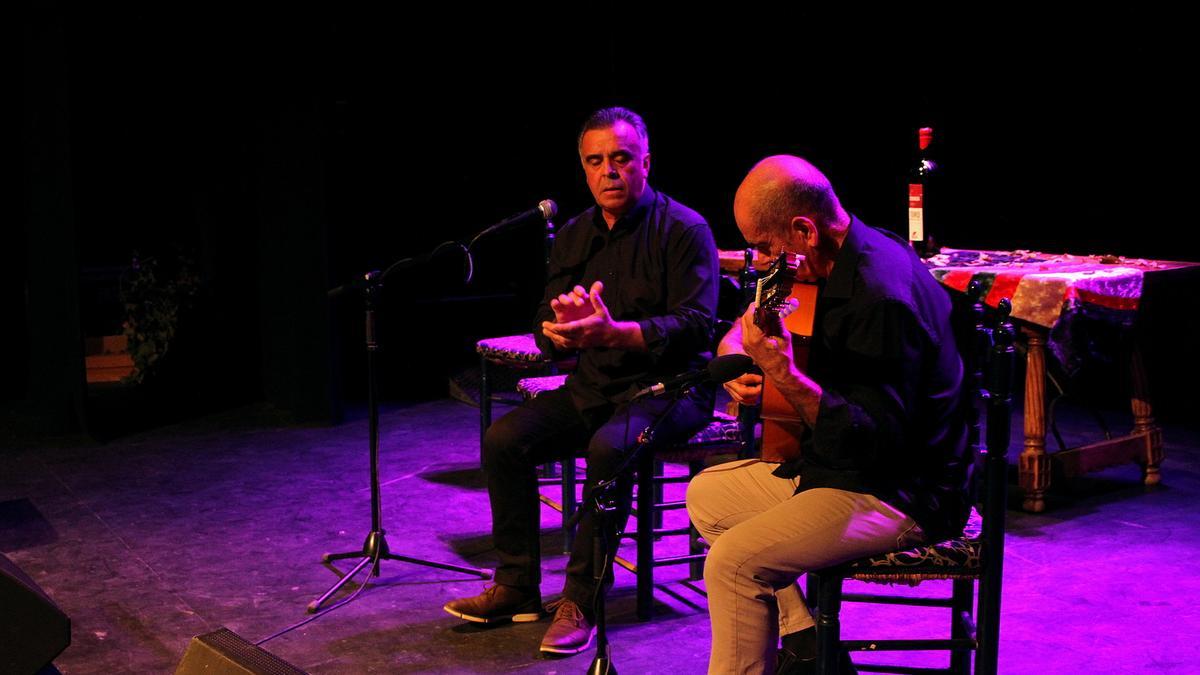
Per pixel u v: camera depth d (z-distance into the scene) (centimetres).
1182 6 490
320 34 530
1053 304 377
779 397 242
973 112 556
